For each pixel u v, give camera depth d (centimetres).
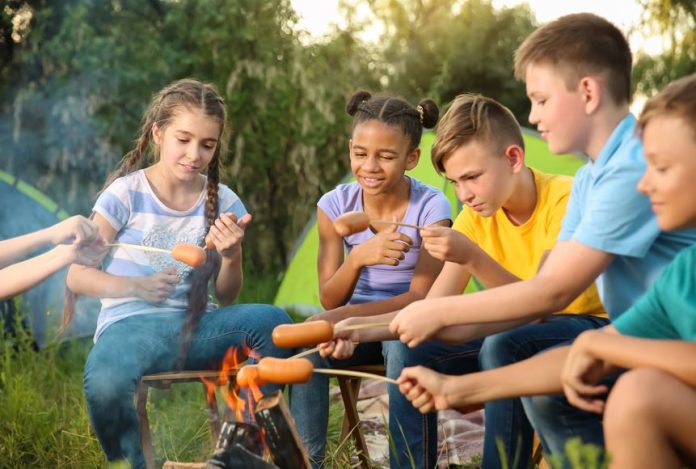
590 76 235
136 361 287
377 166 315
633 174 222
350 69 766
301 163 730
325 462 324
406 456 274
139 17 705
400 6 850
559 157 517
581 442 225
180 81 323
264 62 718
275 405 230
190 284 316
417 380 219
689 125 190
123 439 283
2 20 677
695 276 202
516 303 224
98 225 313
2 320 438
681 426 185
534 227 281
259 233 733
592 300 272
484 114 270
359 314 304
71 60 673
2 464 329
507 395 216
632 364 195
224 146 340
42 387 414
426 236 255
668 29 789
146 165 619
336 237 336
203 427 352
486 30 880
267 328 296
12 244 286
